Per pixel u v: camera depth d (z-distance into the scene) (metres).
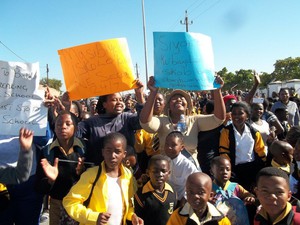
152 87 3.56
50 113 3.99
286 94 7.34
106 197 2.76
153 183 3.12
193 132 3.79
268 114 6.05
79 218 2.62
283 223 2.43
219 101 3.59
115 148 2.84
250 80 47.59
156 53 3.54
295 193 3.37
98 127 3.60
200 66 3.45
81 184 2.77
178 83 3.46
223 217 2.78
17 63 2.95
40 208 3.56
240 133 4.03
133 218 2.84
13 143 3.37
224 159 3.29
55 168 2.94
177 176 3.42
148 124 3.62
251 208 3.39
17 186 3.38
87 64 3.53
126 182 2.92
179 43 3.46
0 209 3.22
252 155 4.00
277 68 51.62
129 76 3.55
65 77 3.59
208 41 3.58
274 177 2.44
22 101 2.96
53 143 3.26
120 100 3.73
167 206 3.09
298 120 7.57
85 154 3.46
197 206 2.71
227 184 3.31
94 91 3.54
